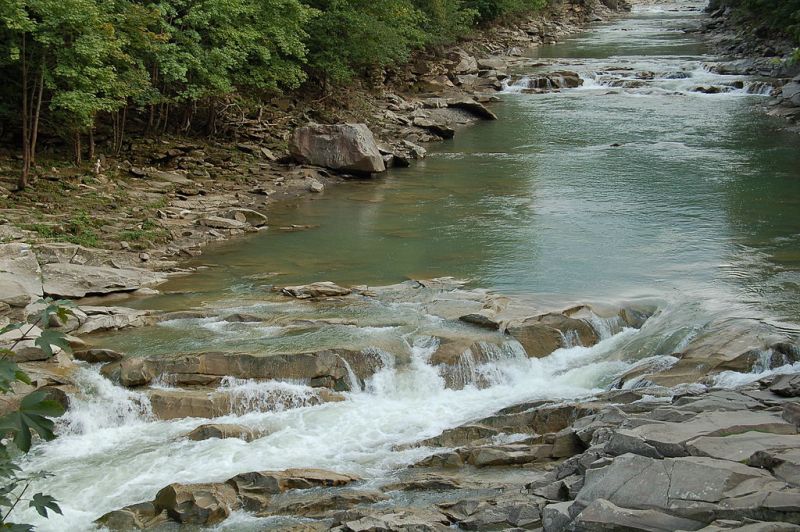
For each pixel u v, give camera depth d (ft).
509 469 36.73
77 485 36.86
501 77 163.22
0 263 54.19
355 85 133.90
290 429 42.04
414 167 100.58
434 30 163.73
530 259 65.46
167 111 95.09
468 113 132.57
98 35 72.69
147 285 59.47
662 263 63.93
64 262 59.77
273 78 105.70
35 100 79.92
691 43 205.67
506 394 46.16
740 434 32.60
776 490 27.53
